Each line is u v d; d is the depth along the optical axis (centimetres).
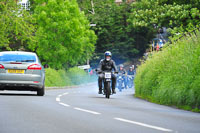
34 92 5625
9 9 8581
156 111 2853
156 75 4478
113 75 4494
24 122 1938
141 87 5012
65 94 5194
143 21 8838
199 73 3359
